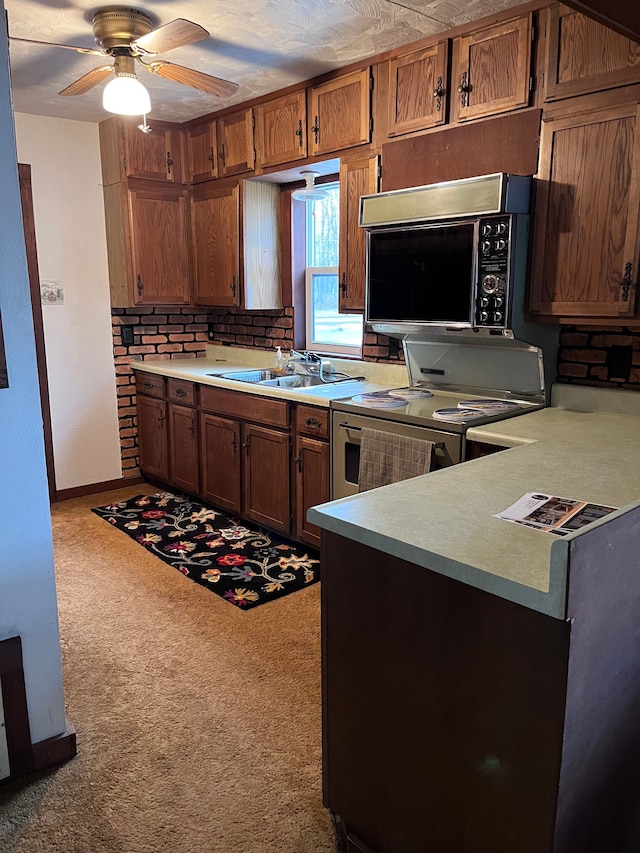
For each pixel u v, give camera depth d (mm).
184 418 4059
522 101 2457
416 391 3137
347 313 3326
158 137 4094
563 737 1122
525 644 1151
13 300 1699
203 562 3281
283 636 2604
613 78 2205
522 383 2834
